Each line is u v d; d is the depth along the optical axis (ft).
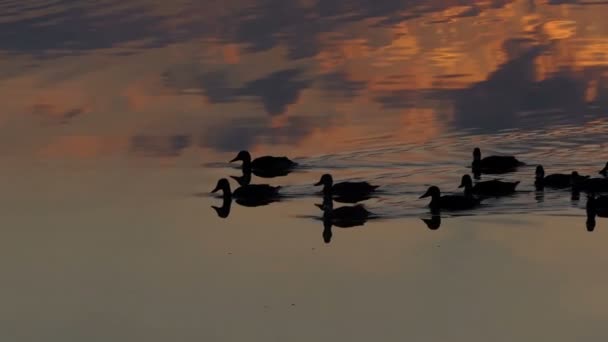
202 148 127.03
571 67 157.17
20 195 111.65
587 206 102.68
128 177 117.29
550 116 135.03
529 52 166.50
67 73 159.43
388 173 117.08
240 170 119.65
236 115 138.72
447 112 137.90
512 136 127.95
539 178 110.73
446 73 156.04
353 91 147.95
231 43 175.11
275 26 186.09
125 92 149.89
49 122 137.08
